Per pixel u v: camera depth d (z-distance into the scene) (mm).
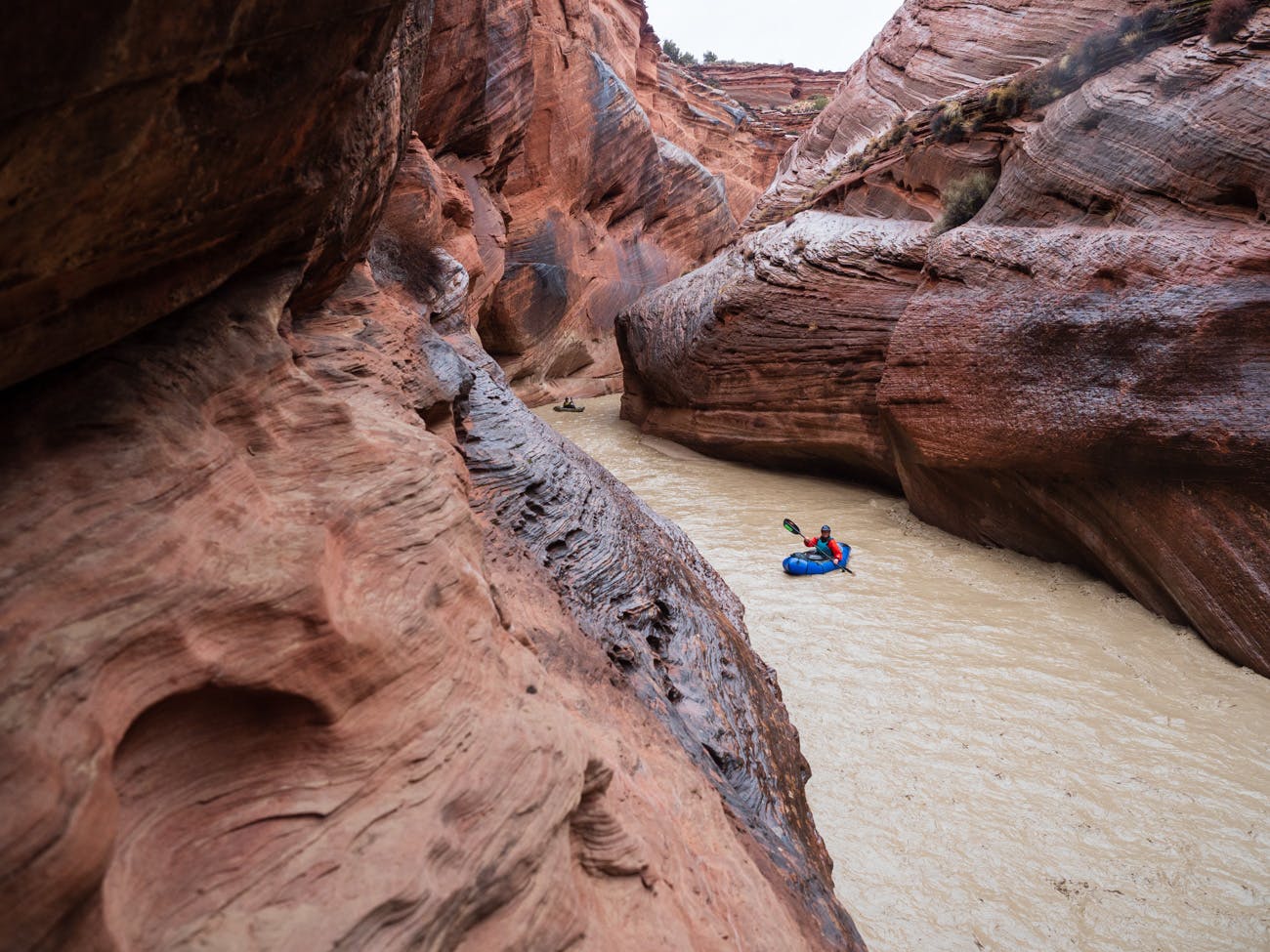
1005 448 11742
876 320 15156
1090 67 13992
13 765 1603
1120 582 11156
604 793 3283
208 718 2225
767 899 3957
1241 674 9055
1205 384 9555
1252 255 9586
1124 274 10766
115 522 2121
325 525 2727
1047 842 6375
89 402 2305
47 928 1584
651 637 6414
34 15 1356
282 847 2189
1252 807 6785
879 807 6715
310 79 2277
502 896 2479
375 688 2547
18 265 1737
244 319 3031
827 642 9664
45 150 1564
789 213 23594
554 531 6848
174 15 1620
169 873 2021
